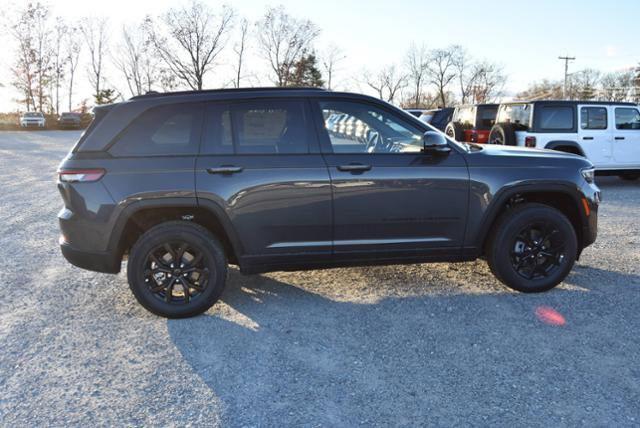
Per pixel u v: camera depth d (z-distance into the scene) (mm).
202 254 3867
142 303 3896
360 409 2719
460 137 11828
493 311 3955
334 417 2652
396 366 3154
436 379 2998
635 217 7266
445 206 4070
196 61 47219
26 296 4434
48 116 52500
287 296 4348
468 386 2918
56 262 5453
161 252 3891
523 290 4289
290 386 2951
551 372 3047
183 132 3871
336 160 3926
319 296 4332
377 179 3941
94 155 3795
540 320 3773
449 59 62156
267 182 3834
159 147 3832
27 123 46312
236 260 4203
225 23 46781
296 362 3225
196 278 3955
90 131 3883
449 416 2645
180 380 3033
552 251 4281
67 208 3842
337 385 2953
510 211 4258
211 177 3787
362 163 3938
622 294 4258
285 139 3934
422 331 3627
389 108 4082
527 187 4160
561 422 2576
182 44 46812
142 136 3832
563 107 9633
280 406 2756
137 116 3844
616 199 8805
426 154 4062
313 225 3945
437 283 4594
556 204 4555
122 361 3273
